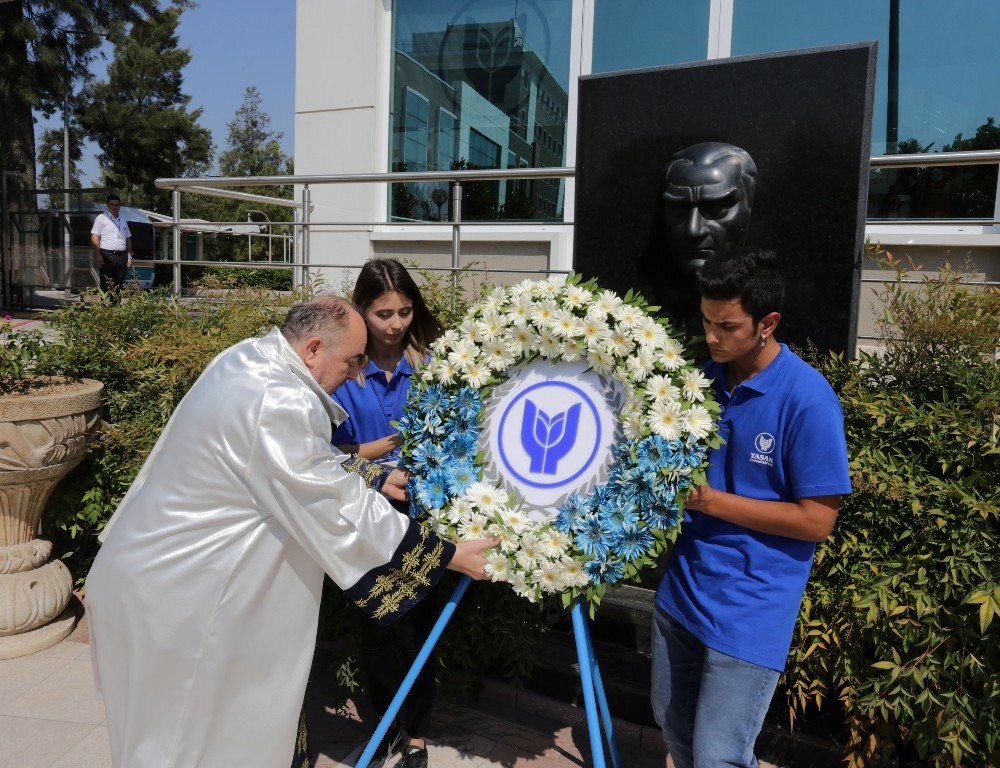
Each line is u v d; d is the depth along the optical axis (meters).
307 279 5.00
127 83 30.33
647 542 1.89
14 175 13.47
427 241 6.04
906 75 4.95
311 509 1.83
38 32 15.98
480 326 2.12
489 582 2.73
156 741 1.88
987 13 4.68
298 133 6.36
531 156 5.92
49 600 3.36
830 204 2.63
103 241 10.70
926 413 2.28
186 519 1.87
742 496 1.89
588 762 2.64
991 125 4.76
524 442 2.05
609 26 5.58
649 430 1.87
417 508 2.13
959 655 2.10
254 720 1.93
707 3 5.30
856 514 2.31
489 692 3.00
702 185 2.63
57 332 3.87
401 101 6.19
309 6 6.18
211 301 4.01
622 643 2.87
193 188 5.20
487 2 5.88
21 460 3.09
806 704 2.48
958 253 4.61
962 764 2.16
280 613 1.94
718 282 1.75
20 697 2.97
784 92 2.67
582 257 3.09
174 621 1.86
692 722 2.08
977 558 2.08
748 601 1.85
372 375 2.56
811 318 2.71
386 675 2.54
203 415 1.87
